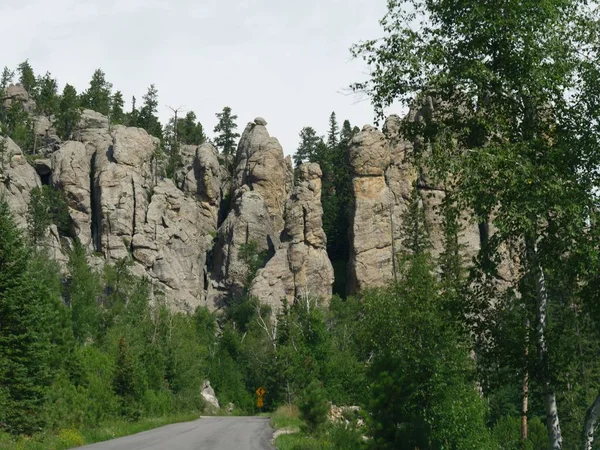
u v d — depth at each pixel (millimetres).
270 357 100562
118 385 58531
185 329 110312
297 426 47875
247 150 162750
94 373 57281
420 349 32719
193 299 140625
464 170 18781
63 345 54531
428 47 20062
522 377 20828
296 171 176375
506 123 20172
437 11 20797
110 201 140625
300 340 91938
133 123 196375
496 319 21422
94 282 113875
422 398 31922
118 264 127750
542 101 20156
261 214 149625
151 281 133750
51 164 144625
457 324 22328
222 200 165875
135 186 144500
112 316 102625
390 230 134875
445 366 32031
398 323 34094
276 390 94875
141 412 58594
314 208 144375
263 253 146250
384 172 138750
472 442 32000
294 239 142375
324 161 178375
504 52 20031
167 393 87500
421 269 35312
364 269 133125
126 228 139500
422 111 21578
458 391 32031
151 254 139250
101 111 189125
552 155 19188
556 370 20125
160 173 158875
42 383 40156
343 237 157125
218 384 108812
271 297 135250
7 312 38594
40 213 127375
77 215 139750
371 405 26297
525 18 19609
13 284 39500
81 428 39344
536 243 20078
